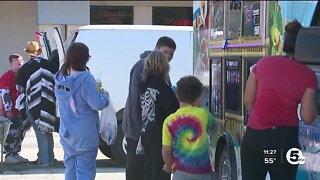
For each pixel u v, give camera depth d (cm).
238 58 589
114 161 1076
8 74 1008
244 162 478
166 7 1898
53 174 930
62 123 608
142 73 603
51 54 1038
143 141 594
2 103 1008
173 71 1023
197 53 779
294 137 457
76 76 591
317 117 444
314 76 452
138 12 1889
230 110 620
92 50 1006
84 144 604
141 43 1018
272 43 494
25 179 890
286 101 452
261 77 462
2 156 934
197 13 778
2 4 1650
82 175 610
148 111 584
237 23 595
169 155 511
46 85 974
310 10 455
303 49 409
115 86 1001
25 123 1011
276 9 483
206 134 508
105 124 629
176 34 1027
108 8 1878
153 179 586
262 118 461
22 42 1666
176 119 507
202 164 504
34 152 1149
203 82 739
